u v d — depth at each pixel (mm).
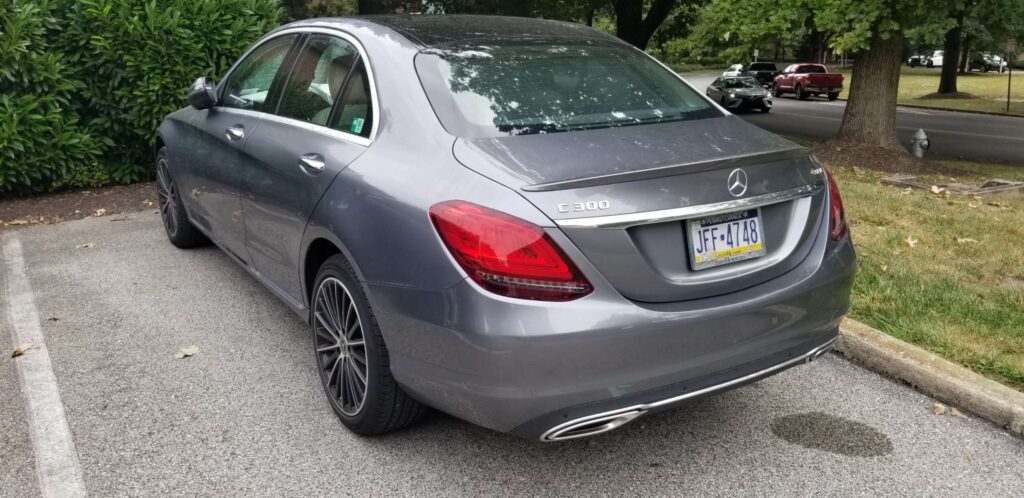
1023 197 8250
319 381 3770
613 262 2486
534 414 2504
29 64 7688
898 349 3814
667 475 2988
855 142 12586
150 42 8039
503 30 3758
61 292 5055
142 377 3811
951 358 3801
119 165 8531
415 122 2990
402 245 2699
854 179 9836
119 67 8133
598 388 2498
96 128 8312
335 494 2859
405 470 3014
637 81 3496
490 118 2973
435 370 2660
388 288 2760
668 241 2607
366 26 3674
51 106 7848
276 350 4125
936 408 3477
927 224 6523
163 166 5871
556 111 3090
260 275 4207
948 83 35906
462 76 3188
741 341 2705
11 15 7715
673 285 2590
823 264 2936
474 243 2475
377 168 2969
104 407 3514
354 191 2998
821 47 62938
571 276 2439
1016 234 6160
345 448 3166
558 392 2469
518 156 2682
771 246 2854
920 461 3076
